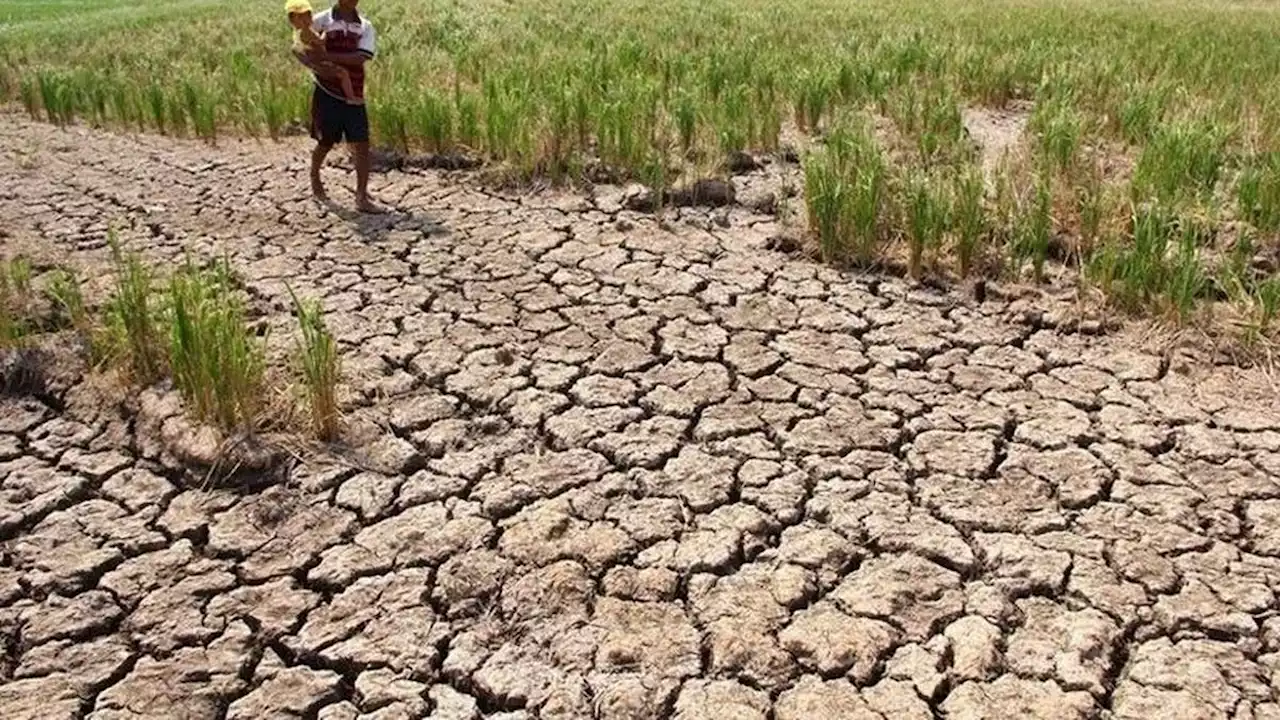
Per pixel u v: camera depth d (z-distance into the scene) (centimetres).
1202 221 647
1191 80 1065
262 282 627
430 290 618
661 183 745
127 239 707
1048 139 752
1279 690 325
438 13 1748
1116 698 325
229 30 1689
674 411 485
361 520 412
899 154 808
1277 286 542
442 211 762
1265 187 658
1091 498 419
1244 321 542
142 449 456
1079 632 348
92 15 2170
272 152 935
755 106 927
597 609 363
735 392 502
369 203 761
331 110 735
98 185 836
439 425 473
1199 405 488
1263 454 448
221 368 450
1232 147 834
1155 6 2203
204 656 346
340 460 446
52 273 638
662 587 373
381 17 1692
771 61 1110
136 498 427
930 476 435
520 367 524
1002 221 659
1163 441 459
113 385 496
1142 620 355
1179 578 373
